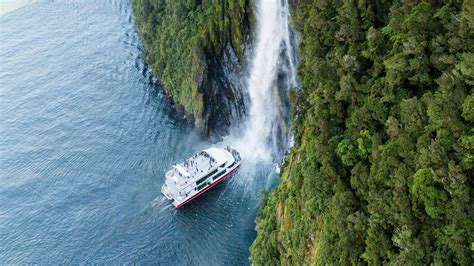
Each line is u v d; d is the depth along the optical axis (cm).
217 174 9412
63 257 8569
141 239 8688
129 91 12656
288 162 7719
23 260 8606
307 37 6619
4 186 10125
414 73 4847
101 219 9162
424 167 4312
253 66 9862
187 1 11600
